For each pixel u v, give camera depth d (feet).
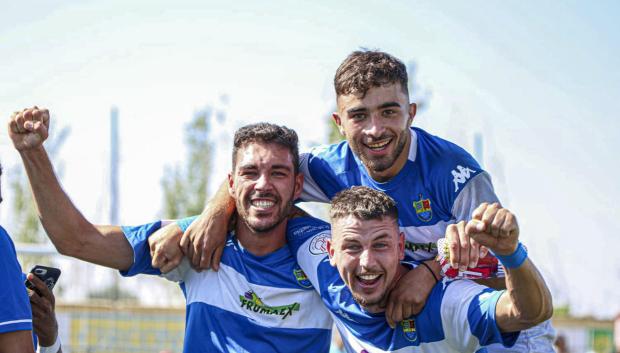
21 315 12.68
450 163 16.12
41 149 15.28
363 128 15.48
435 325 14.55
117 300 41.57
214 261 16.60
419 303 14.62
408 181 16.26
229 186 16.96
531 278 12.69
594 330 43.68
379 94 15.30
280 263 16.70
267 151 15.90
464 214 16.02
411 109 16.46
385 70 15.34
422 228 16.29
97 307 37.22
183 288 17.44
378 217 14.56
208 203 17.06
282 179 15.97
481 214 12.35
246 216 16.02
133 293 43.42
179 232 16.79
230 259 16.80
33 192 15.78
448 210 16.12
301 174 16.90
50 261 40.34
